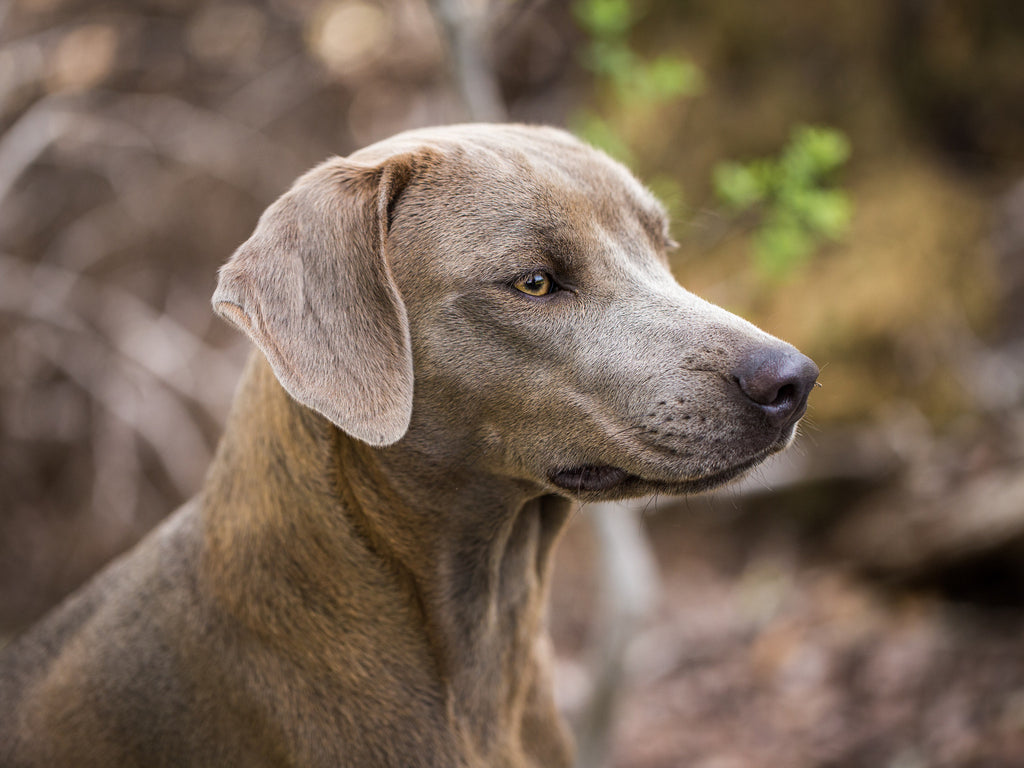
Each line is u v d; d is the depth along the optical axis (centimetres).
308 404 243
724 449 256
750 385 252
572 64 829
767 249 454
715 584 712
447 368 267
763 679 582
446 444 271
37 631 329
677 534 761
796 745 522
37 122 736
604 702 454
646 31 798
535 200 270
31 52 782
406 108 845
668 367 259
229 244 825
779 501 733
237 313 247
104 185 813
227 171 816
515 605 294
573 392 266
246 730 275
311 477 269
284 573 272
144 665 285
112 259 802
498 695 292
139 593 299
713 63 780
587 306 269
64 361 753
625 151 453
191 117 819
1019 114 803
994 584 594
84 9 836
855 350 710
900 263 725
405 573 277
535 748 314
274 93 854
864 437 702
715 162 761
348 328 253
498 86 834
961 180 792
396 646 276
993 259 760
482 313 265
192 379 747
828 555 690
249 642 274
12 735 303
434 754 275
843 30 774
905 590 625
